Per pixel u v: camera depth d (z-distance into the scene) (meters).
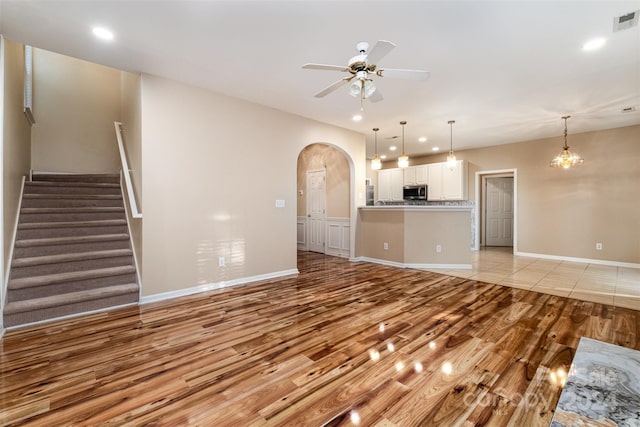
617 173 5.49
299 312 3.13
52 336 2.55
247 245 4.25
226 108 3.99
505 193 8.12
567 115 4.75
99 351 2.30
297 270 4.91
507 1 2.10
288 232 4.75
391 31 2.49
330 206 6.76
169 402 1.73
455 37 2.58
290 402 1.73
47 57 4.78
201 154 3.78
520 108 4.42
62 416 1.62
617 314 3.05
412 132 5.88
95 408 1.68
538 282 4.34
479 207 7.49
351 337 2.55
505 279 4.52
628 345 2.38
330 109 4.51
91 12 2.25
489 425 1.54
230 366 2.11
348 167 6.29
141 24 2.41
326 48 2.78
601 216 5.66
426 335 2.58
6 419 1.59
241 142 4.15
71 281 3.11
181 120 3.60
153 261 3.44
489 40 2.62
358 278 4.58
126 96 4.23
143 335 2.58
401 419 1.59
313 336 2.57
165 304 3.35
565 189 6.06
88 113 5.09
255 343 2.44
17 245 3.12
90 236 3.62
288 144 4.70
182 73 3.34
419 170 8.20
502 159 6.95
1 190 2.68
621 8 2.17
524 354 2.25
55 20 2.36
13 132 3.30
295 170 4.82
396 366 2.10
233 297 3.61
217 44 2.71
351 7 2.18
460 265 5.32
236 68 3.20
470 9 2.20
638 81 3.47
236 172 4.11
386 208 5.68
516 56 2.90
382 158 9.07
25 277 3.00
